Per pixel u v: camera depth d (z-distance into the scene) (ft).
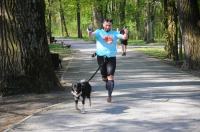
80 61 117.80
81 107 49.42
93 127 39.68
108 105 50.44
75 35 402.31
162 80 74.59
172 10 123.85
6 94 57.98
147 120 42.14
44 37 61.31
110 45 51.06
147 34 238.07
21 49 59.16
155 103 51.29
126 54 143.43
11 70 58.75
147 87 65.31
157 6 223.30
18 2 59.26
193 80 74.49
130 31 302.25
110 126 39.88
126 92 60.39
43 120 43.21
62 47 187.93
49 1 221.05
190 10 94.38
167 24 127.85
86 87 47.01
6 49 58.80
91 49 175.73
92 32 51.21
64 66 103.50
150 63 110.63
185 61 95.76
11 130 39.37
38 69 60.08
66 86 66.95
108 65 51.37
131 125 40.16
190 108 48.01
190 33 94.48
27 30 59.47
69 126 40.34
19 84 58.90
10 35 59.00
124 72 88.63
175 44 122.21
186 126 39.47
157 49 174.09
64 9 283.59
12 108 51.06
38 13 60.39
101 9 206.80
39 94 59.31
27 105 52.47
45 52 61.31
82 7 264.72
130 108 48.39
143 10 244.42
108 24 50.83
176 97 55.57
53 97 57.21
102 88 64.80
